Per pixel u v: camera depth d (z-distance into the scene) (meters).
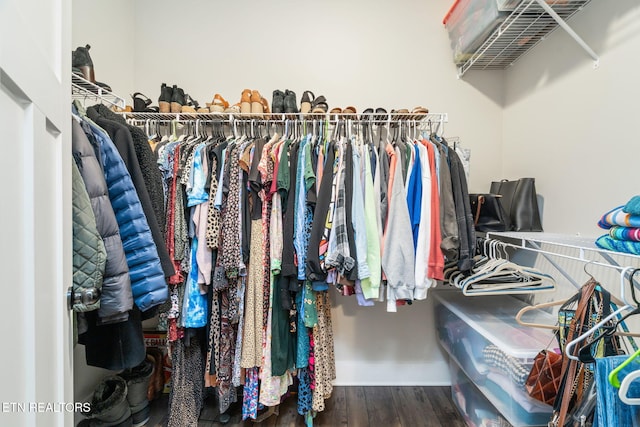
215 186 1.32
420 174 1.29
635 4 1.01
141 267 0.88
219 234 1.32
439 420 1.49
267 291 1.34
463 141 1.85
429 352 1.82
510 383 1.03
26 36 0.52
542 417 0.97
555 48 1.39
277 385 1.35
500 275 1.22
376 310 1.81
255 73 1.87
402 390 1.75
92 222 0.75
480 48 1.61
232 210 1.29
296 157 1.35
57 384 0.62
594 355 0.75
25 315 0.51
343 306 1.81
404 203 1.27
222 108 1.58
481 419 1.30
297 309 1.39
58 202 0.64
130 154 0.95
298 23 1.86
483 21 1.42
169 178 1.34
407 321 1.81
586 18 1.21
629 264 0.99
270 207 1.35
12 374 0.47
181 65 1.88
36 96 0.55
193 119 1.62
